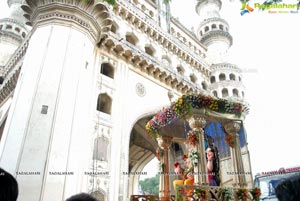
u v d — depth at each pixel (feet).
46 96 42.68
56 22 49.49
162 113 33.86
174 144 77.10
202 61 91.71
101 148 49.90
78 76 47.19
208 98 30.22
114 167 50.11
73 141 42.09
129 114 59.21
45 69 44.93
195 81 85.92
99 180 46.42
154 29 75.66
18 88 47.01
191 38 99.19
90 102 51.88
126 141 55.31
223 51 104.47
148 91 67.00
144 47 71.05
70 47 47.93
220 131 35.63
